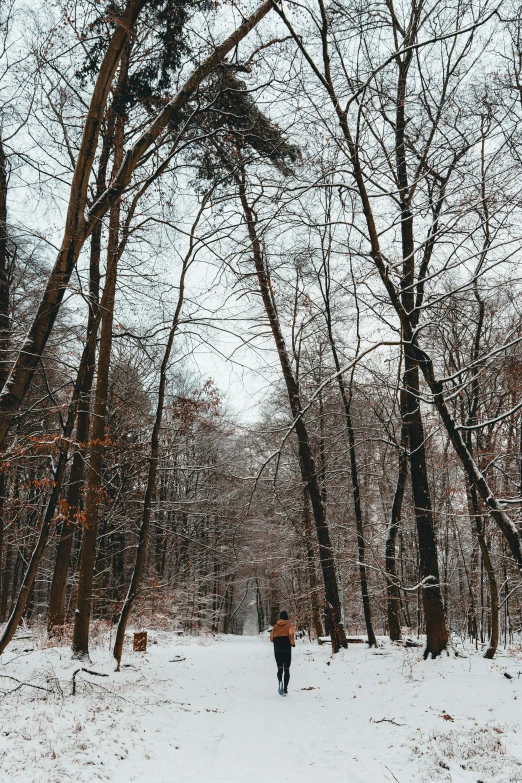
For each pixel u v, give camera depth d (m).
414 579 20.58
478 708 7.38
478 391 15.41
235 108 10.64
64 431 8.63
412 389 11.61
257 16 8.86
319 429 19.55
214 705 9.31
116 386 17.45
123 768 5.55
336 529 18.92
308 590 19.91
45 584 31.86
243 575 36.84
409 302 12.55
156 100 10.52
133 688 9.69
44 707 7.29
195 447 20.67
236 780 5.32
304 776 5.43
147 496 12.18
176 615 29.03
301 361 18.31
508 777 4.93
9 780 4.84
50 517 8.38
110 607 19.56
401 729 7.01
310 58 8.83
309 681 11.88
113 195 7.64
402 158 12.01
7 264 11.55
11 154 9.52
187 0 9.11
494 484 15.69
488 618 24.05
